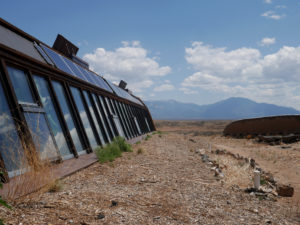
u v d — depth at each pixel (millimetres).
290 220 5340
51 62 11484
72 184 6156
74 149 9836
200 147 20469
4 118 6824
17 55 8445
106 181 6871
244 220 4902
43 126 8281
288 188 8203
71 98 11852
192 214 4863
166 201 5492
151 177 7879
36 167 5160
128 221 4113
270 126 30609
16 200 4426
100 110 15805
